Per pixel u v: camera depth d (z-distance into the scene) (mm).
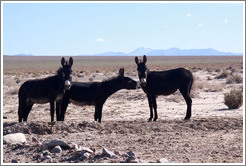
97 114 17125
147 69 17625
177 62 141875
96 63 143125
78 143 12398
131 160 9398
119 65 119375
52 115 15680
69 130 14477
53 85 15625
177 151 11086
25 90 16141
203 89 34281
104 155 10070
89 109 23969
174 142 12375
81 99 16766
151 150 11273
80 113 22188
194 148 11461
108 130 14555
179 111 22000
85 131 14492
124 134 13852
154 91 17922
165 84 17906
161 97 28312
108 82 17141
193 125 15039
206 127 15031
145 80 17078
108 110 23328
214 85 37312
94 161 9625
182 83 18062
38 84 15883
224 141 12469
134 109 23656
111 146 11898
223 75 48969
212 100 26938
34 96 15984
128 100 28516
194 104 25141
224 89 34188
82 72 72750
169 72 18219
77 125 15023
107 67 101375
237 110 21391
